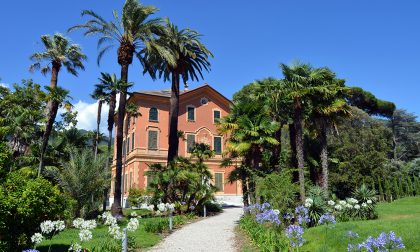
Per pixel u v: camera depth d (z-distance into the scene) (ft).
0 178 27.25
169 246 37.45
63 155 86.22
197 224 58.18
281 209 45.32
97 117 117.39
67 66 94.63
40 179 29.58
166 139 129.59
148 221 49.52
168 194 72.95
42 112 86.17
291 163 71.05
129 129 135.03
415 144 175.73
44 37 90.43
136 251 34.71
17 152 76.02
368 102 168.66
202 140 133.90
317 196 49.65
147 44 71.87
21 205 25.49
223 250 35.14
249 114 60.90
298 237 28.99
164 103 132.26
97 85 91.81
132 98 129.39
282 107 68.90
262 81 74.23
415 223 34.65
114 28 74.33
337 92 62.90
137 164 122.83
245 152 58.65
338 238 31.91
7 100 84.69
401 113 177.37
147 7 74.13
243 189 61.36
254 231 38.32
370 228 33.99
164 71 95.04
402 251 26.66
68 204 48.85
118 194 68.54
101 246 31.42
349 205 48.78
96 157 64.85
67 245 36.01
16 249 25.75
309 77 59.82
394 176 120.37
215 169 131.85
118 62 74.43
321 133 62.64
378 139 120.57
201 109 137.08
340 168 100.94
